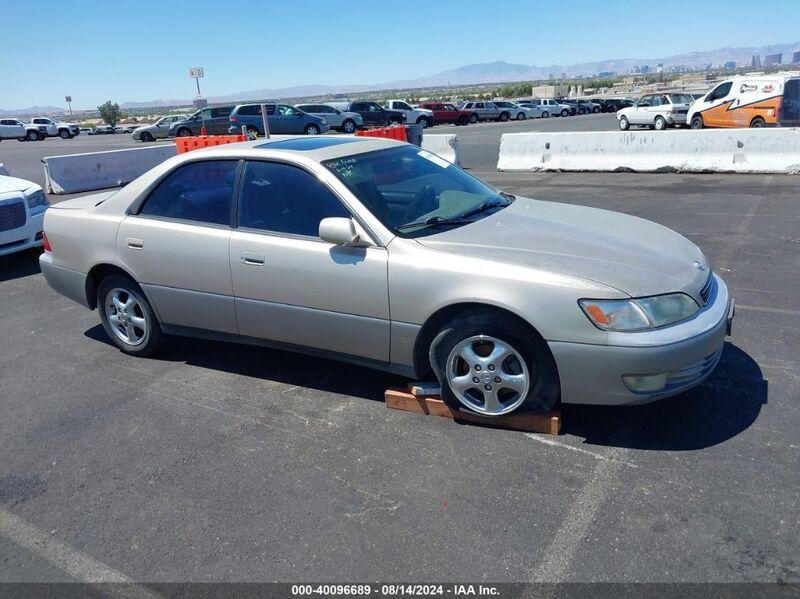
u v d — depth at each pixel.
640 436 3.48
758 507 2.86
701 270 3.55
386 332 3.71
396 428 3.72
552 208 4.43
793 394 3.81
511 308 3.27
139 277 4.58
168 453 3.61
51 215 5.10
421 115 40.56
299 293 3.91
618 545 2.69
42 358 5.07
